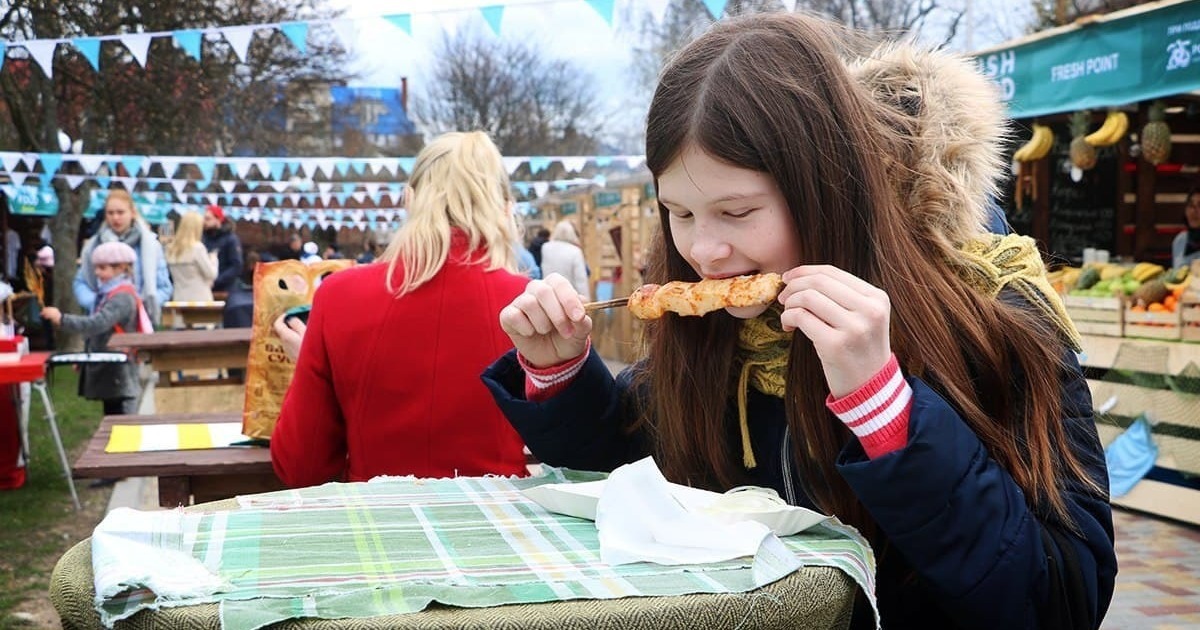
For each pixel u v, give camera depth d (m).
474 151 2.77
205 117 17.98
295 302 3.13
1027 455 1.33
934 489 1.19
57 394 11.91
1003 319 1.37
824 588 1.09
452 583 1.05
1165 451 5.80
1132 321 5.99
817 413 1.43
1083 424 1.38
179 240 10.73
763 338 1.53
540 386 1.69
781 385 1.53
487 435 2.63
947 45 1.72
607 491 1.25
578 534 1.30
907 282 1.37
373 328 2.60
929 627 1.44
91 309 7.84
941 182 1.48
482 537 1.28
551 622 0.96
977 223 1.52
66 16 14.23
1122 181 8.45
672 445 1.64
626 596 1.01
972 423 1.34
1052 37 5.73
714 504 1.33
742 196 1.36
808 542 1.22
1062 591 1.25
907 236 1.41
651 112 1.46
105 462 2.89
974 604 1.22
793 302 1.25
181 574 1.06
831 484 1.43
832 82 1.38
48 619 4.45
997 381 1.36
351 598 0.99
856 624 1.43
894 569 1.44
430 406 2.60
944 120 1.52
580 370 1.68
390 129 22.39
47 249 18.56
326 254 20.27
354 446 2.67
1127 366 5.98
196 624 0.95
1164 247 8.45
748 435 1.58
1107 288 6.40
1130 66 5.18
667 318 1.62
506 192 2.87
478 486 1.60
